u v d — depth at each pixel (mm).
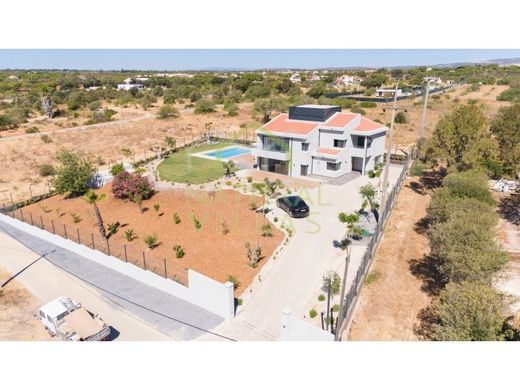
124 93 109812
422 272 20672
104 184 35312
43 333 17453
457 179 24609
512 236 24266
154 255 22531
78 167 33406
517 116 33375
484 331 13195
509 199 29938
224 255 22250
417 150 40562
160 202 30344
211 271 20688
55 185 32938
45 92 103125
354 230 24422
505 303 14805
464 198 21812
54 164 45906
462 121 30953
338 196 31547
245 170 39312
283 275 20297
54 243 26078
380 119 63375
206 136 55844
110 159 47406
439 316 14656
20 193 36750
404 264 21484
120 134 60781
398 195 32188
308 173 37094
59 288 20828
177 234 25047
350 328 16484
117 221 27750
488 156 31578
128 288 20516
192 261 21719
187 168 40344
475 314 13406
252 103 87438
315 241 23766
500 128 33750
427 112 69562
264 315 17531
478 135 30766
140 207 29359
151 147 52781
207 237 24406
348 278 19906
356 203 30016
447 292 14930
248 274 20422
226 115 74500
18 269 22844
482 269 15992
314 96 90375
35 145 52625
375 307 17891
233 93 96125
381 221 23828
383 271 20797
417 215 28250
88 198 23781
